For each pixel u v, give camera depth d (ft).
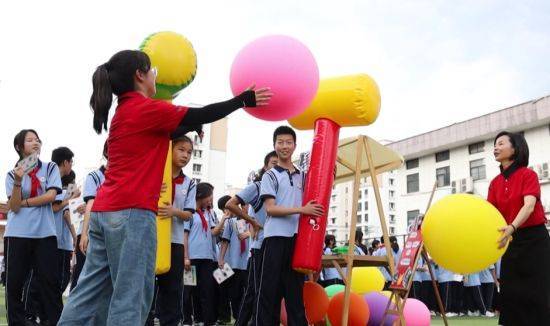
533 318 11.27
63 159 17.38
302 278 11.89
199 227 20.04
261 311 11.51
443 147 76.13
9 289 13.38
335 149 12.17
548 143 63.52
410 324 14.57
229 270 19.80
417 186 81.30
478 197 12.24
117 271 7.17
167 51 11.73
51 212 14.10
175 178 13.05
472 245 11.55
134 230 7.20
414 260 12.94
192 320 21.95
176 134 8.75
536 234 11.52
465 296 31.37
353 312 13.03
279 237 11.71
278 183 12.18
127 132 7.45
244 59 10.11
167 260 11.75
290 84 9.81
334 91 11.98
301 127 13.02
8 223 13.65
